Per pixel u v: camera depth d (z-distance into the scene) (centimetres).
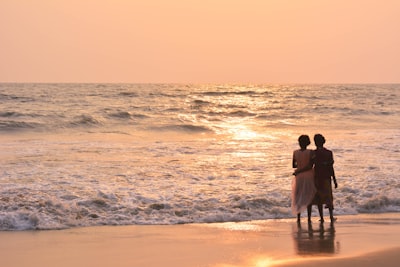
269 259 845
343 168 1773
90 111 3838
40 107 4297
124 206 1236
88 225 1120
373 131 3088
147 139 2667
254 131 3123
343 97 6556
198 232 1059
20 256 870
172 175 1638
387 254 867
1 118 3359
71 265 819
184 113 4066
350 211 1280
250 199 1285
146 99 5584
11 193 1295
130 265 817
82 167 1744
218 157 2031
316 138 1162
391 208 1309
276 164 1878
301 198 1141
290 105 4975
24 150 2150
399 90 9519
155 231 1069
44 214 1141
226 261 836
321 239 995
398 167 1797
